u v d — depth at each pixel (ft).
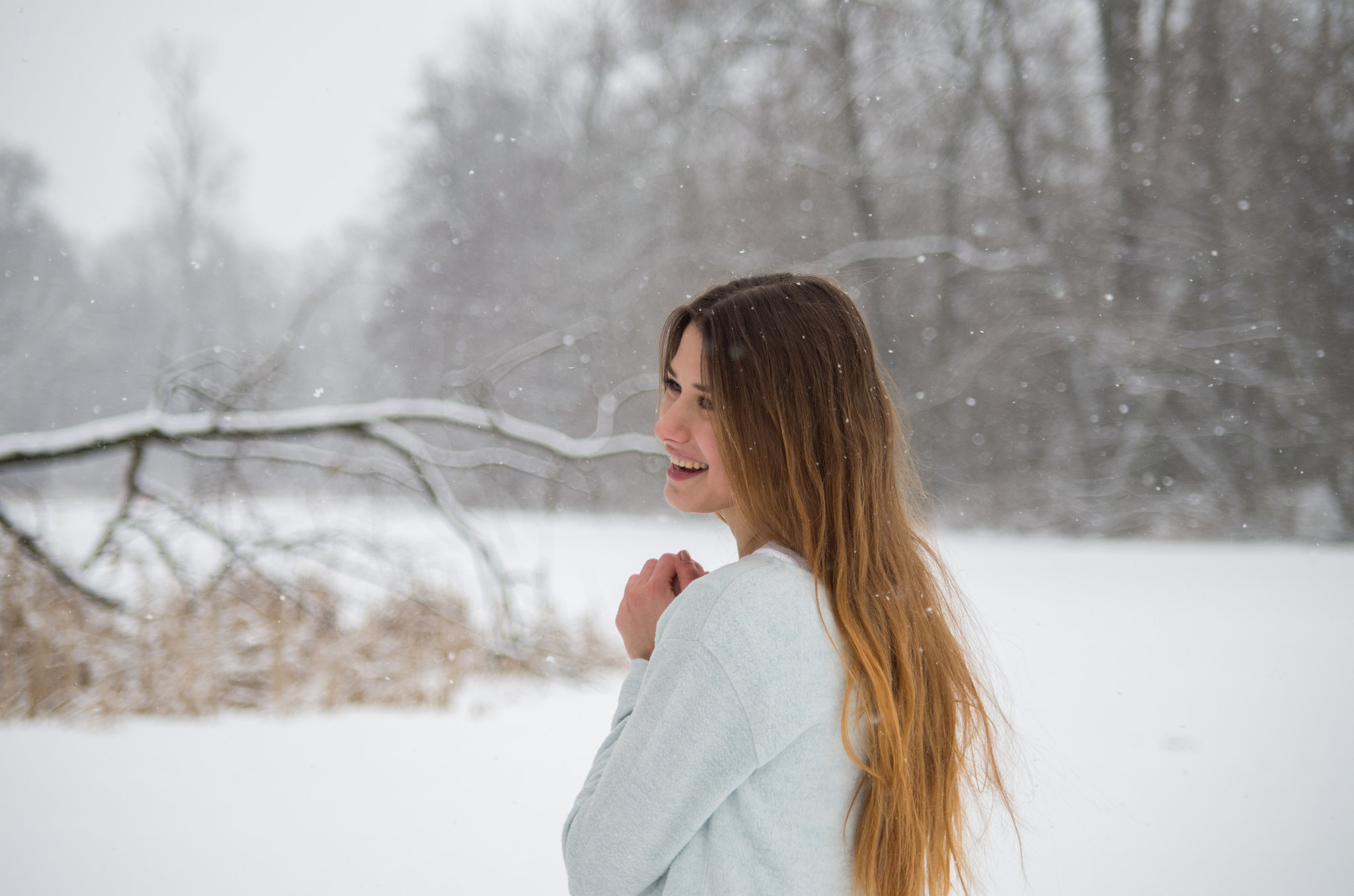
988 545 45.85
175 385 17.97
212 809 10.34
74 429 16.84
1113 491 54.08
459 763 12.28
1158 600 25.05
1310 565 35.09
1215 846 8.68
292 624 16.35
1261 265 51.65
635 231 65.26
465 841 9.37
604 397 22.17
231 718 14.49
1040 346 56.80
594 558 34.17
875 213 60.59
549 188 70.59
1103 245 55.52
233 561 16.80
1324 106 52.29
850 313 3.70
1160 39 56.49
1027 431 57.82
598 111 71.87
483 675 16.83
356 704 15.21
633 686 3.54
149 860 8.73
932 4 61.46
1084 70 59.47
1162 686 15.47
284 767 12.00
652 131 68.39
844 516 3.35
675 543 40.06
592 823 3.06
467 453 20.97
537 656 17.53
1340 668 16.79
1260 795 10.21
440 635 16.94
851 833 3.14
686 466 3.82
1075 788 10.47
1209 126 53.88
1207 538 51.13
